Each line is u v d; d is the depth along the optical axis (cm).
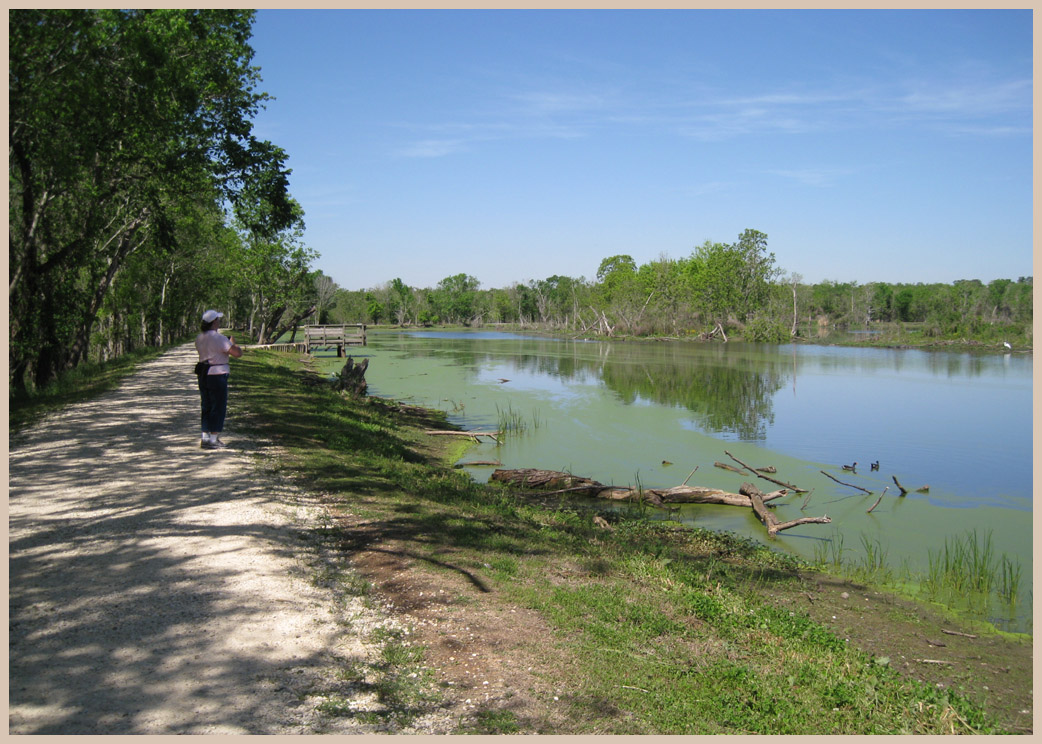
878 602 959
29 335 1991
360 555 746
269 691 464
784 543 1259
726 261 8744
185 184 1969
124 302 3794
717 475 1744
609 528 1180
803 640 739
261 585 630
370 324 14450
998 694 684
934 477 1748
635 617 696
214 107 1945
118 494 880
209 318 1168
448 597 660
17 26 1266
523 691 510
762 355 5906
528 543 909
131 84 1608
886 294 11575
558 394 3142
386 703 468
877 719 566
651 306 9694
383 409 2433
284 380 2648
